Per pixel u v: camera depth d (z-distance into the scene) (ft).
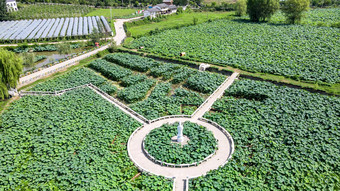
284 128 130.62
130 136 127.95
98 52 250.98
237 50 250.16
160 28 360.28
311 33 285.43
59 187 100.48
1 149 120.78
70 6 524.93
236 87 176.04
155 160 112.27
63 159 114.32
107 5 550.77
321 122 134.31
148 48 268.21
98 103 159.74
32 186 100.58
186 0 535.19
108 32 329.31
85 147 121.39
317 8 462.19
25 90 180.75
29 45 277.23
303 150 114.62
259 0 353.92
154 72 207.00
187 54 245.04
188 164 108.78
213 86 178.91
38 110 152.25
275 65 209.46
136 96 169.48
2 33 323.98
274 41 266.98
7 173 107.55
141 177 104.37
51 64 225.15
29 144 124.57
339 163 107.04
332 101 151.84
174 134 127.34
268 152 115.65
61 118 143.74
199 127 131.64
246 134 126.52
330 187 96.58
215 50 253.24
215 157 113.80
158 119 142.72
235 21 380.58
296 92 164.55
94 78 197.06
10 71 163.12
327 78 182.19
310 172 103.55
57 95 172.14
